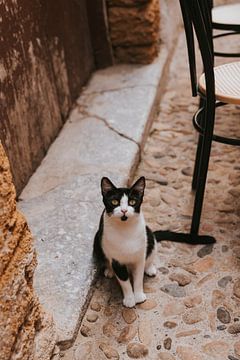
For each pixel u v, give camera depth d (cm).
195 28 173
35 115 249
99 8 333
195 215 205
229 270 194
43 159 257
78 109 303
